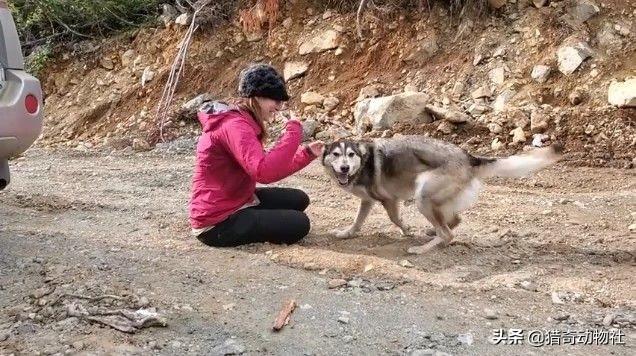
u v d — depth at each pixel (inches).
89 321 141.3
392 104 367.9
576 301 159.2
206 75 463.2
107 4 517.7
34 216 239.6
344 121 396.8
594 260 190.1
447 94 386.9
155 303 152.4
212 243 198.7
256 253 193.3
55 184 301.4
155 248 196.9
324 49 442.0
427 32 424.2
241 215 196.1
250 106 189.3
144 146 403.9
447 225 206.2
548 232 218.1
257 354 129.7
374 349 132.5
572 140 334.3
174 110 442.0
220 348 131.2
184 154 379.6
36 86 201.5
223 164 193.0
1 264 179.6
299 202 219.5
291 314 148.2
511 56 391.9
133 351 128.8
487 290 165.2
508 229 220.5
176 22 494.3
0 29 195.8
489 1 416.8
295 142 182.1
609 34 378.9
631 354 131.0
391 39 431.8
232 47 471.5
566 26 387.2
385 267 179.0
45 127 470.3
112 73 494.6
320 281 169.5
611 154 320.2
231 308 151.3
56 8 525.0
